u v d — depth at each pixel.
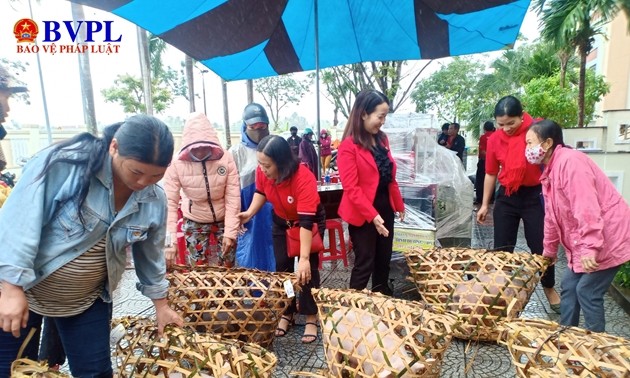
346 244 4.75
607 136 6.05
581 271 2.21
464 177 3.75
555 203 2.29
